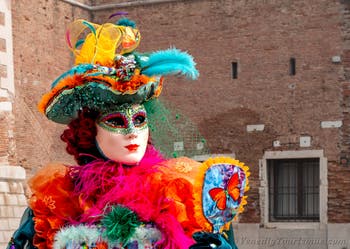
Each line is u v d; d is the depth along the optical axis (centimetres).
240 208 371
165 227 373
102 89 383
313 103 2133
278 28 2167
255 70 2183
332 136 2112
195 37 2231
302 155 2127
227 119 2197
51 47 2138
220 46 2211
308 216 2125
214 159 365
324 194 2100
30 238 399
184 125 446
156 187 383
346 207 2084
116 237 371
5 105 1969
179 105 2225
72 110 395
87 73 383
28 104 2039
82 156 401
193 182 377
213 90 2208
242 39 2195
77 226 378
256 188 2156
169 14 2252
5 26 1997
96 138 395
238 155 2183
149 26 2266
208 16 2223
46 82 2108
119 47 404
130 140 386
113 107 387
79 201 385
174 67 383
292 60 2158
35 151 2022
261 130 2167
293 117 2144
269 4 2173
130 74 381
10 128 1975
